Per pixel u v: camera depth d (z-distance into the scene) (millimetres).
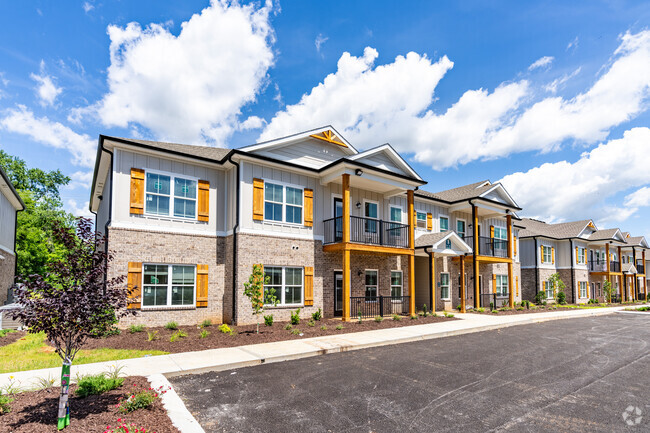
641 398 6691
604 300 35375
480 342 11688
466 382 7426
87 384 5945
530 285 31062
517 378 7785
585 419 5719
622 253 42938
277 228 14789
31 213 27859
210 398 6270
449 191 25219
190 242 13672
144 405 5520
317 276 15711
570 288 32562
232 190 14484
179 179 13773
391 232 18875
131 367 7738
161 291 12891
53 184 34469
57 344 4930
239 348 9672
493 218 25422
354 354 9641
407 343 11281
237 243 13703
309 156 16172
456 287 21891
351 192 17516
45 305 4684
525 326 15734
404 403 6223
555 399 6570
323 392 6652
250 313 13625
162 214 13195
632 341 12430
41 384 6555
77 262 5219
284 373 7793
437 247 18375
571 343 11867
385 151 16844
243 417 5520
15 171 31688
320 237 16047
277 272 14617
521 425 5457
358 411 5840
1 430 4613
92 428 4734
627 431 5320
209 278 13977
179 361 8242
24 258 26234
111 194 12273
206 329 12469
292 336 11477
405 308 18859
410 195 17562
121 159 12570
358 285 17047
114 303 5512
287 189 15328
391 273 18578
